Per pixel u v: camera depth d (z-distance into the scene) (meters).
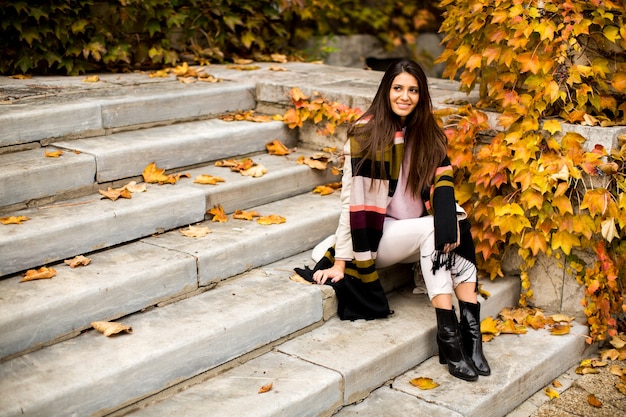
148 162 4.05
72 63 5.21
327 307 3.59
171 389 2.99
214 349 3.11
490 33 3.95
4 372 2.75
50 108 4.00
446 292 3.43
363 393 3.27
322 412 3.08
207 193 3.92
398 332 3.53
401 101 3.42
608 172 3.69
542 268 4.11
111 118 4.25
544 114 3.98
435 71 8.23
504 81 3.93
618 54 3.87
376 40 7.74
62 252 3.35
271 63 6.03
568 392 3.70
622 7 3.75
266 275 3.69
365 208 3.51
